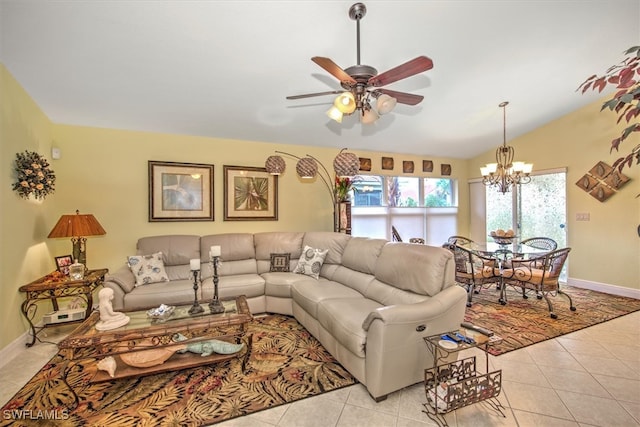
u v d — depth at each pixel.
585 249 4.64
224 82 3.17
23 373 2.39
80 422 1.85
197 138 4.30
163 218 4.07
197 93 3.33
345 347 2.31
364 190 5.52
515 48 3.02
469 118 4.57
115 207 3.87
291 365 2.50
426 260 2.43
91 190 3.76
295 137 4.67
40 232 3.28
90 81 2.96
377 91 2.17
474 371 2.09
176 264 3.77
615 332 3.07
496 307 3.88
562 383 2.21
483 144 5.71
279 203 4.82
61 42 2.44
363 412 1.92
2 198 2.56
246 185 4.57
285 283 3.62
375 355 1.98
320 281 3.56
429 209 6.09
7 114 2.65
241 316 2.46
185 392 2.14
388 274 2.77
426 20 2.51
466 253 3.98
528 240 4.72
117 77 2.94
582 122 4.61
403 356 2.03
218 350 2.52
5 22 2.20
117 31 2.39
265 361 2.57
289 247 4.16
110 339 2.07
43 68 2.72
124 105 3.42
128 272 3.38
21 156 2.85
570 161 4.77
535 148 5.21
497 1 2.40
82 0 2.10
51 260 3.55
